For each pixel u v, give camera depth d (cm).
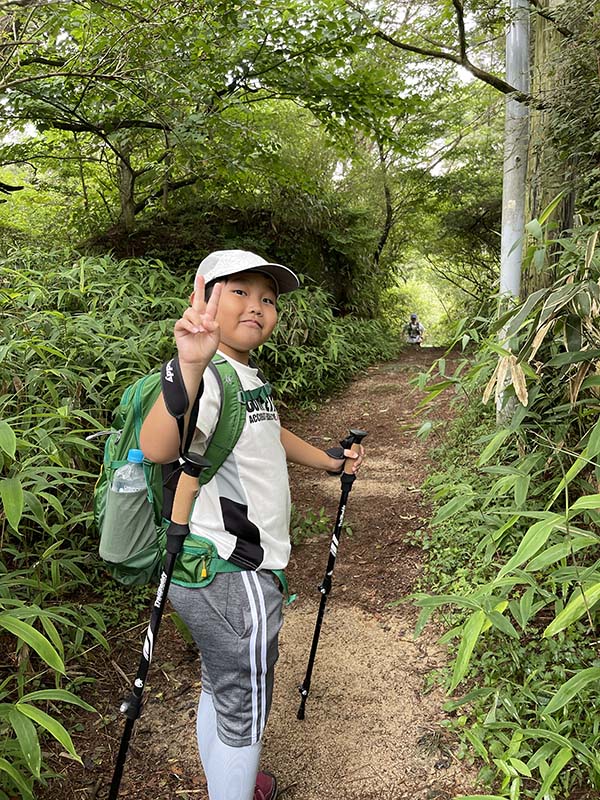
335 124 678
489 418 406
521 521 269
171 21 382
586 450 166
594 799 165
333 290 968
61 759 195
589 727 178
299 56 599
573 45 299
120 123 635
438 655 238
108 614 264
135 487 141
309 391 625
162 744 202
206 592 142
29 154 723
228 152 650
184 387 124
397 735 201
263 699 147
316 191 887
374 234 1044
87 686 227
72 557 274
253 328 151
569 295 183
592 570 153
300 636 259
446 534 306
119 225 827
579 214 286
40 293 387
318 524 354
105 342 360
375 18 452
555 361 196
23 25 376
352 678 230
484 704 202
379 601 280
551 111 318
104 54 415
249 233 873
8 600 178
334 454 194
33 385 290
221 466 145
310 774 189
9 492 163
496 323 226
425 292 2197
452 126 964
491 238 1245
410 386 649
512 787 155
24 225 926
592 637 217
